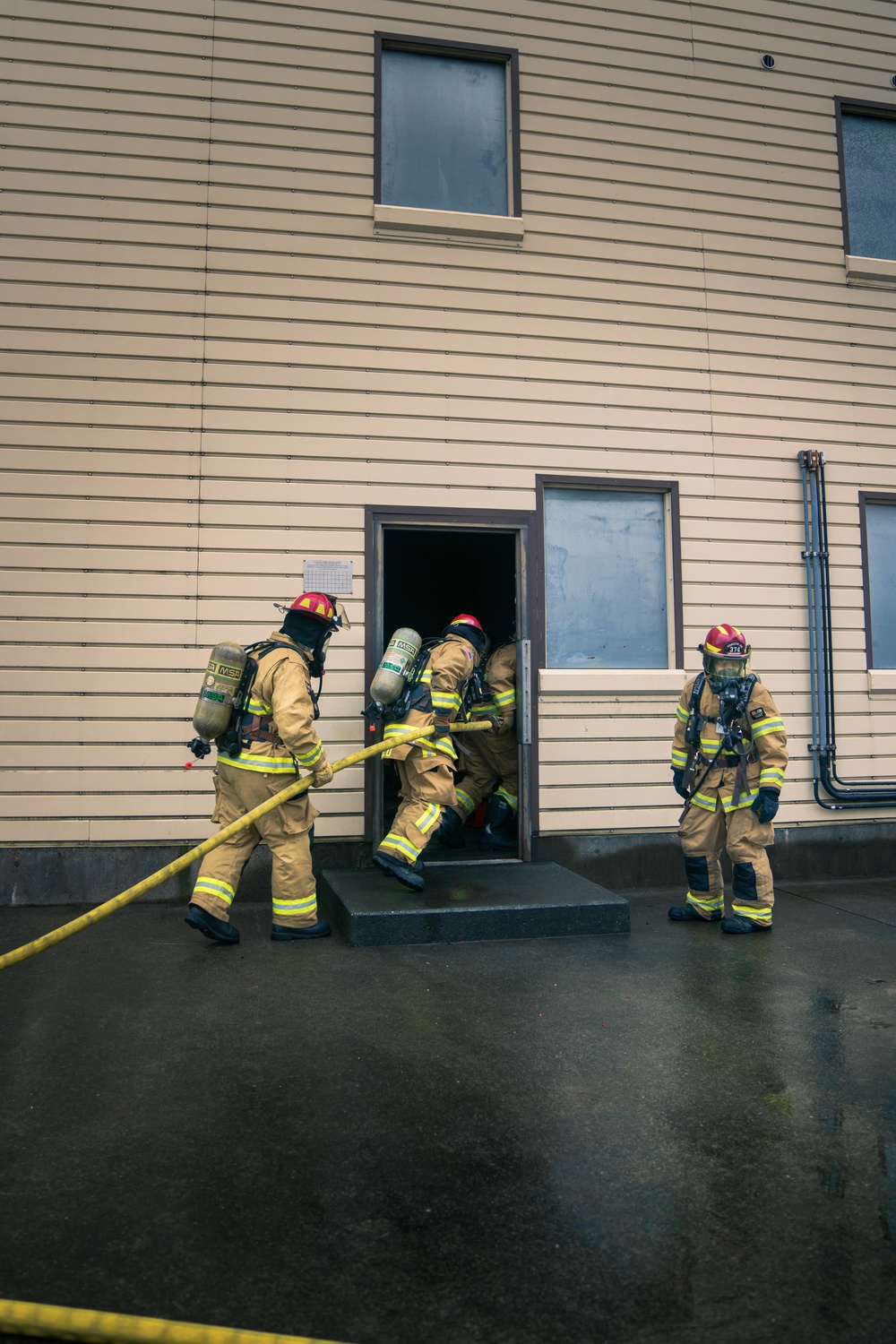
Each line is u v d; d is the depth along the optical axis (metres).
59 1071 3.03
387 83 6.25
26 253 5.59
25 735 5.39
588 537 6.35
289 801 4.45
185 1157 2.47
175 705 5.55
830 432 6.81
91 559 5.53
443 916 4.58
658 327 6.47
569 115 6.41
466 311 6.12
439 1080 2.97
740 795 4.90
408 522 5.93
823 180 6.94
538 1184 2.34
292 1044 3.26
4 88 5.64
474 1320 1.83
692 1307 1.87
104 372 5.62
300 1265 2.00
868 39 7.13
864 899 5.82
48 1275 1.95
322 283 5.92
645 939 4.75
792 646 6.59
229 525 5.69
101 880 5.42
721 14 6.77
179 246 5.76
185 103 5.84
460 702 5.09
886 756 6.73
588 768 6.08
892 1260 2.03
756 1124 2.67
